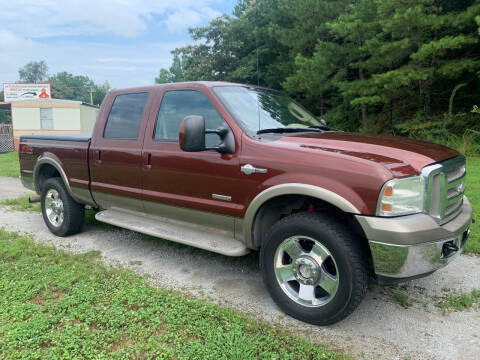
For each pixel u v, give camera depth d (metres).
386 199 2.69
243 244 3.56
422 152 3.04
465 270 4.16
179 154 3.83
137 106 4.41
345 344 2.84
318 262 2.98
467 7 12.52
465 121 13.66
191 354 2.60
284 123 3.86
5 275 3.80
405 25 12.04
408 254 2.66
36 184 5.75
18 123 25.30
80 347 2.67
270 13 18.84
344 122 17.59
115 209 4.74
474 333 2.99
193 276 4.01
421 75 12.12
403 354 2.73
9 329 2.85
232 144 3.47
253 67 19.28
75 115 25.44
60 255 4.42
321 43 14.20
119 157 4.41
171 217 4.10
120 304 3.26
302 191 2.98
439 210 2.86
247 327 2.95
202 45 22.25
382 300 3.53
